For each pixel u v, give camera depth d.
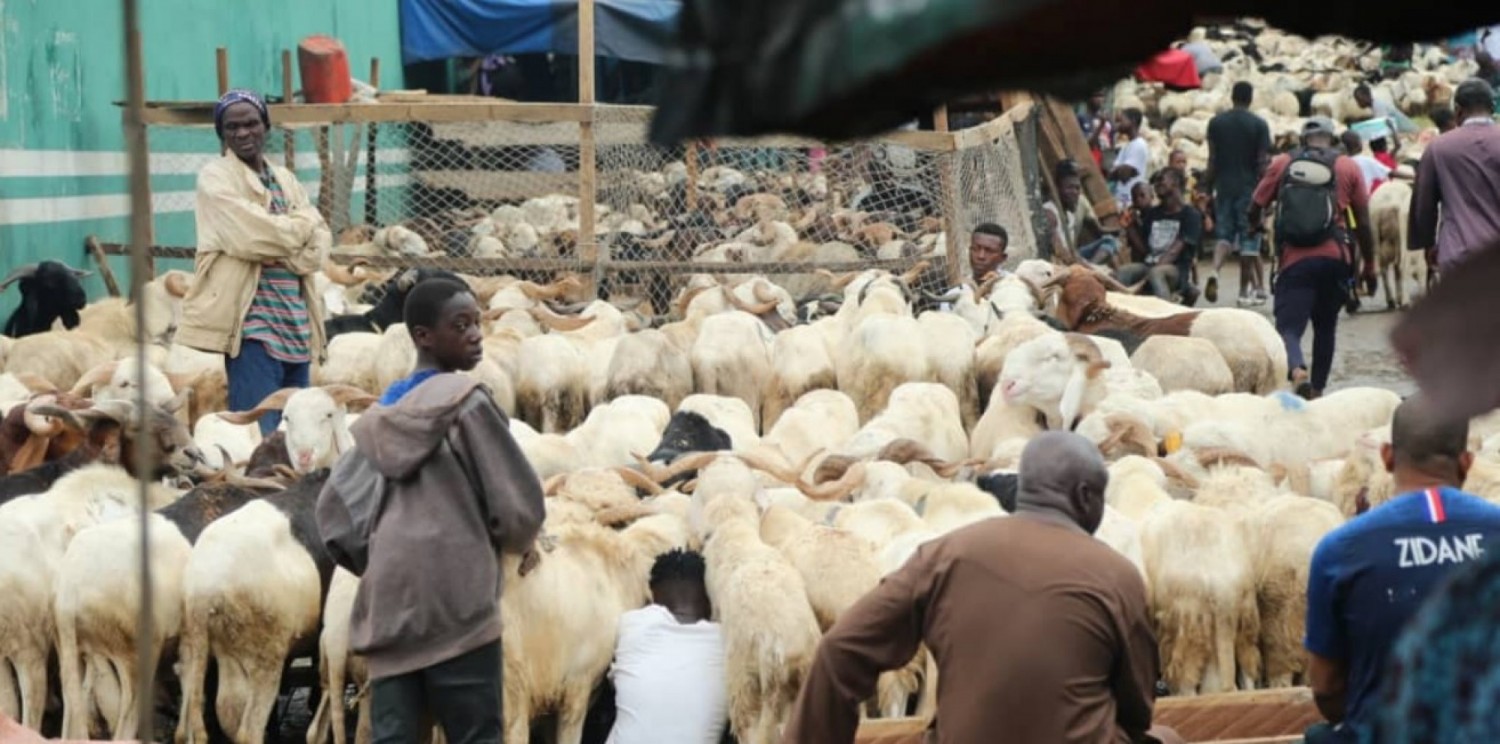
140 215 2.01
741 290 12.61
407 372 11.09
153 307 11.59
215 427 8.96
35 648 6.88
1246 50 30.38
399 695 5.77
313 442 8.12
